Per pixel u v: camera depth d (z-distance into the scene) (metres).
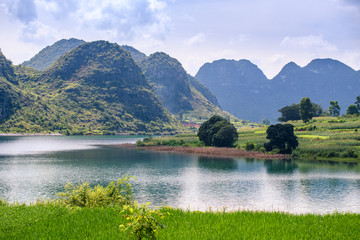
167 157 120.94
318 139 142.12
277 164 99.44
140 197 53.38
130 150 153.38
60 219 18.61
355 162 102.69
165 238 14.78
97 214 19.84
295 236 15.17
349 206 48.09
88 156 123.69
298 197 54.09
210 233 15.59
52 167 91.88
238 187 62.81
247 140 160.25
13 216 19.03
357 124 174.88
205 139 163.88
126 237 14.74
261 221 18.39
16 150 149.12
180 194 55.94
